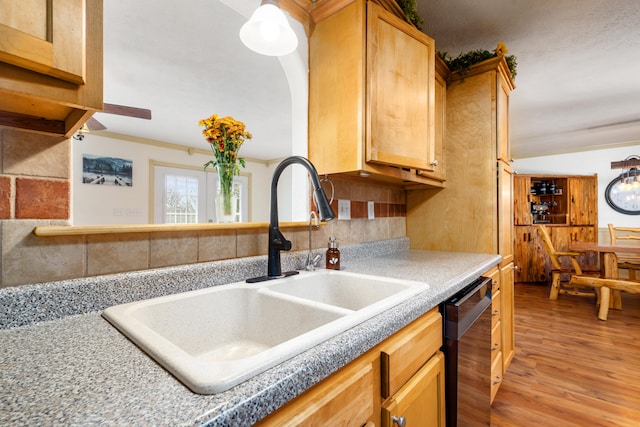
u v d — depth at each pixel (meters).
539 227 3.96
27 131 0.70
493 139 1.90
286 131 4.27
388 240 1.95
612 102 3.09
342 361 0.56
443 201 2.08
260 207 6.27
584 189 4.90
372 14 1.28
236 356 0.89
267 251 1.22
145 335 0.58
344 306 1.21
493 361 1.72
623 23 1.85
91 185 4.11
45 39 0.47
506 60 2.02
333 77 1.35
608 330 2.77
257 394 0.41
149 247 0.89
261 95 2.99
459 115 2.02
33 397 0.40
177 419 0.36
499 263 1.85
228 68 2.43
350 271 1.31
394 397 0.72
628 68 2.41
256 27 1.18
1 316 0.64
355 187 1.72
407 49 1.43
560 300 3.76
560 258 4.79
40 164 0.72
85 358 0.51
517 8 1.72
